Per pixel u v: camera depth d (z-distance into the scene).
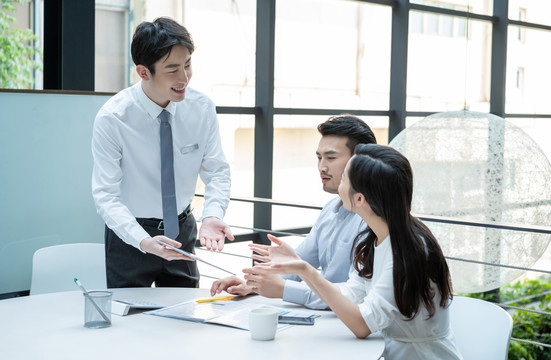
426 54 7.22
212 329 1.60
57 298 1.92
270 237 1.80
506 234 3.79
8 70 3.92
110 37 4.65
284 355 1.40
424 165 3.93
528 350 6.39
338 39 7.18
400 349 1.57
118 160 2.19
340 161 1.90
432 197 3.91
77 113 2.88
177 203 2.32
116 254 2.22
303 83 6.98
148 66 2.06
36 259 2.30
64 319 1.69
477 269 3.85
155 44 2.02
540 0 7.50
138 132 2.20
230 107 5.04
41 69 3.97
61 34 3.52
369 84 7.26
